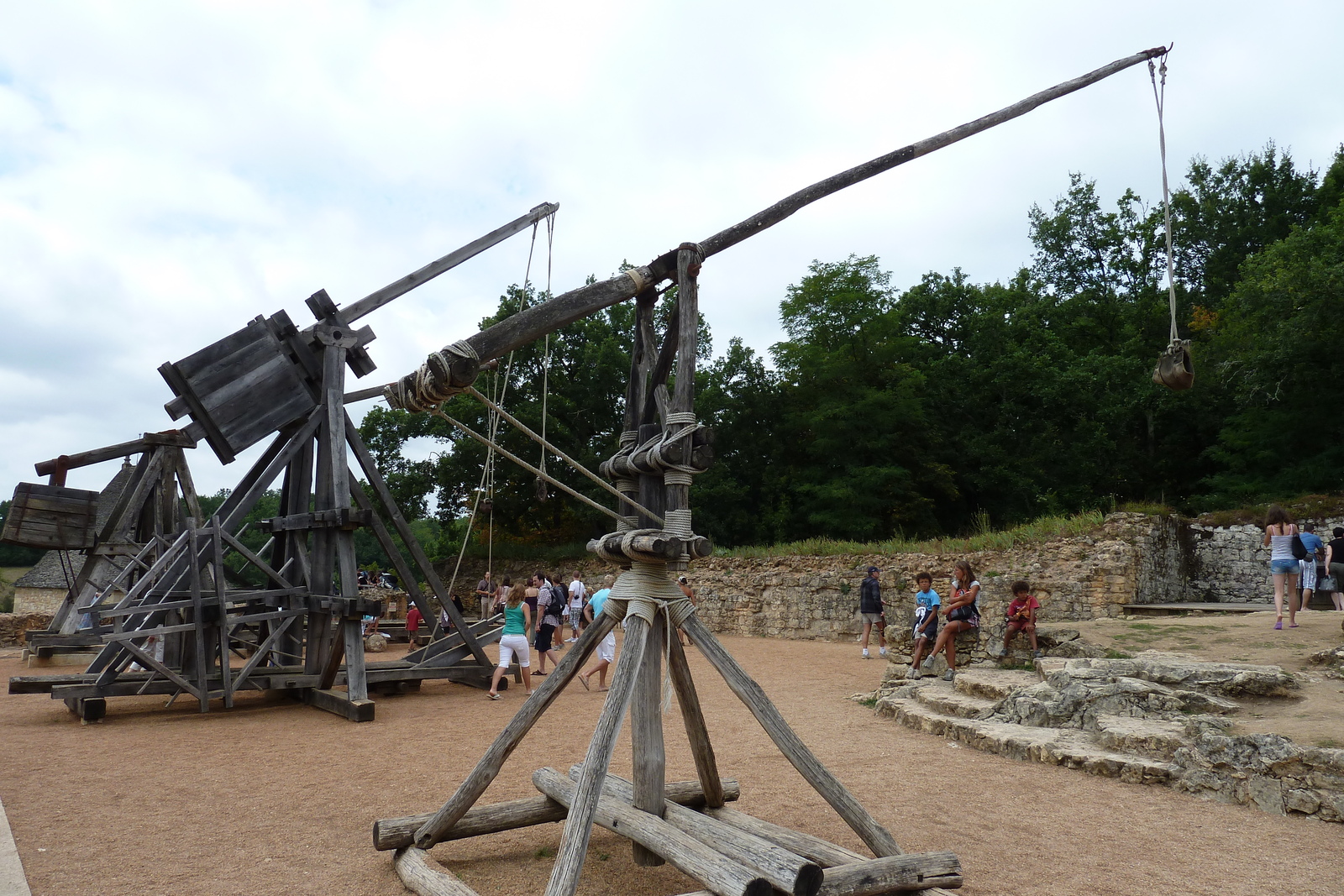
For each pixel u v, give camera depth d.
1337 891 4.04
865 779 6.23
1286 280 26.86
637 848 4.37
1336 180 37.47
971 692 9.04
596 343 35.81
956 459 37.28
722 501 36.44
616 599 3.99
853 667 14.20
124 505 13.84
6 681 12.30
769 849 3.47
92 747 7.60
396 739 8.02
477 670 11.34
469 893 3.62
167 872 4.21
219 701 10.73
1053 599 16.31
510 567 30.81
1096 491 35.78
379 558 54.47
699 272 4.07
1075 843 4.75
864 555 20.36
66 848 4.59
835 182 4.24
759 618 21.50
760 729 8.39
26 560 47.00
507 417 3.84
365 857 4.46
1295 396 28.66
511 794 5.84
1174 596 19.17
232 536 10.09
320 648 10.74
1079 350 41.06
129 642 9.18
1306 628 9.62
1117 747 6.58
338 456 10.94
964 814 5.32
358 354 11.80
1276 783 5.43
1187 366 4.41
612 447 35.56
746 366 39.41
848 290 36.41
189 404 10.64
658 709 4.24
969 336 42.31
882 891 3.53
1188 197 42.75
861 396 34.97
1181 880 4.18
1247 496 29.34
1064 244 45.88
